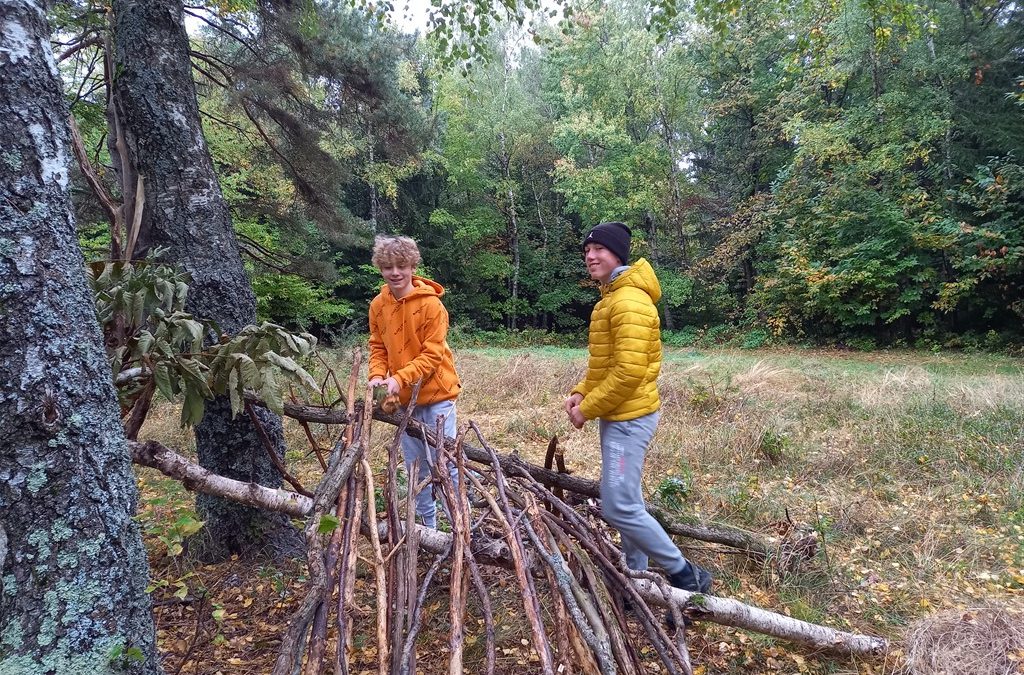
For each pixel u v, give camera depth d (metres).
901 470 4.63
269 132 7.86
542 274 23.72
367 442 2.16
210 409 3.18
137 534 1.55
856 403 6.53
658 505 3.44
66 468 1.37
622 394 2.35
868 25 12.91
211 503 3.26
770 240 17.23
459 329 21.64
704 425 5.84
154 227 3.09
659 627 2.03
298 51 7.09
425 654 2.46
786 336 16.69
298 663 1.45
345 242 9.16
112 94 3.13
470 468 2.54
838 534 3.57
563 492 3.13
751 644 2.54
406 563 1.81
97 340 1.49
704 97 20.59
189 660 2.41
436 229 21.97
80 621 1.38
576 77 20.02
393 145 9.61
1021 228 12.05
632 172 20.17
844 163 14.50
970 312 13.95
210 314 3.12
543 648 1.59
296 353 2.52
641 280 2.43
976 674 2.25
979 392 6.47
